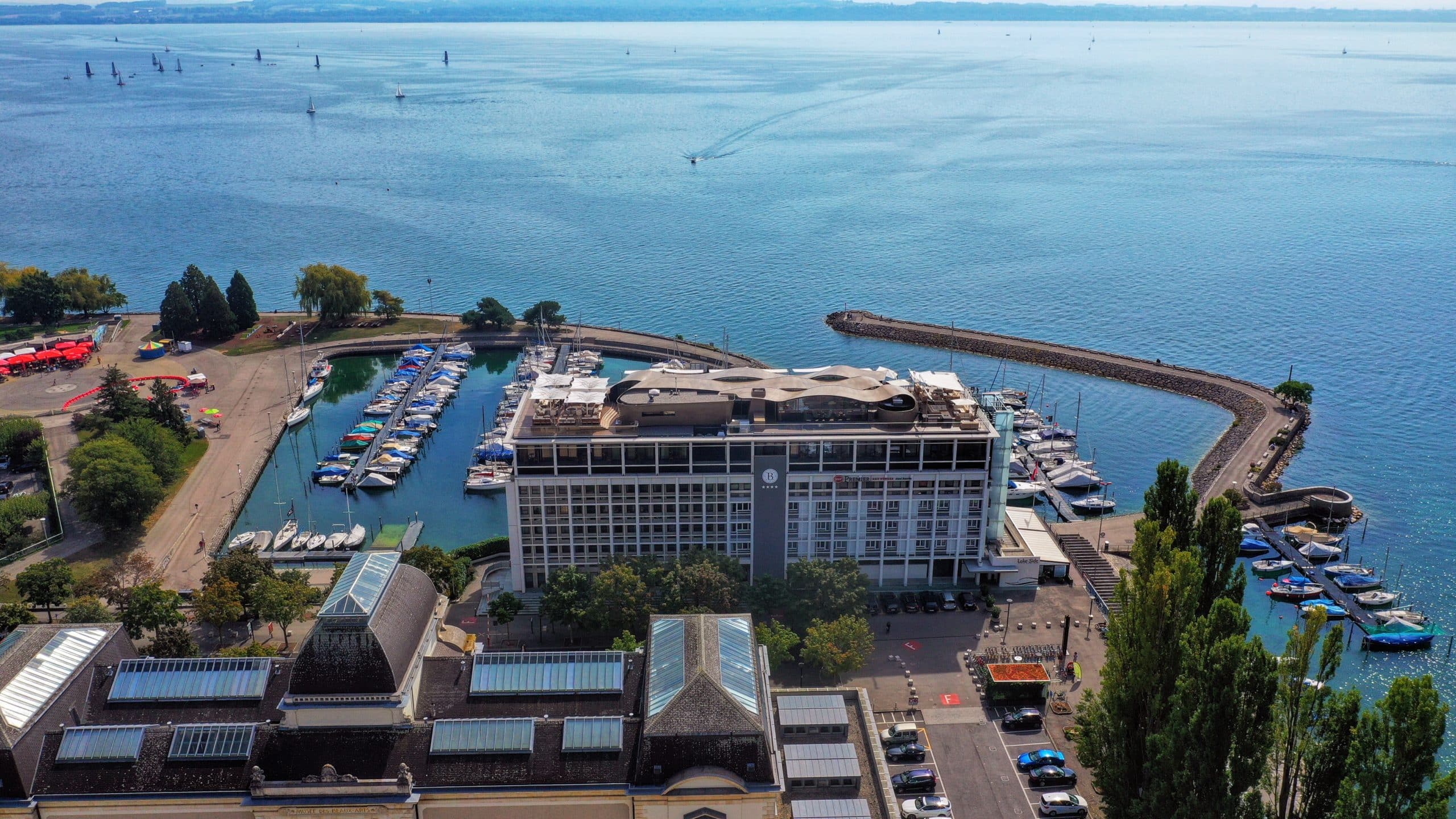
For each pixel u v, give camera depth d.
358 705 139.88
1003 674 191.75
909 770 175.00
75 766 138.50
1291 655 149.12
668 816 137.00
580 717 143.62
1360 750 129.25
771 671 199.25
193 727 141.38
